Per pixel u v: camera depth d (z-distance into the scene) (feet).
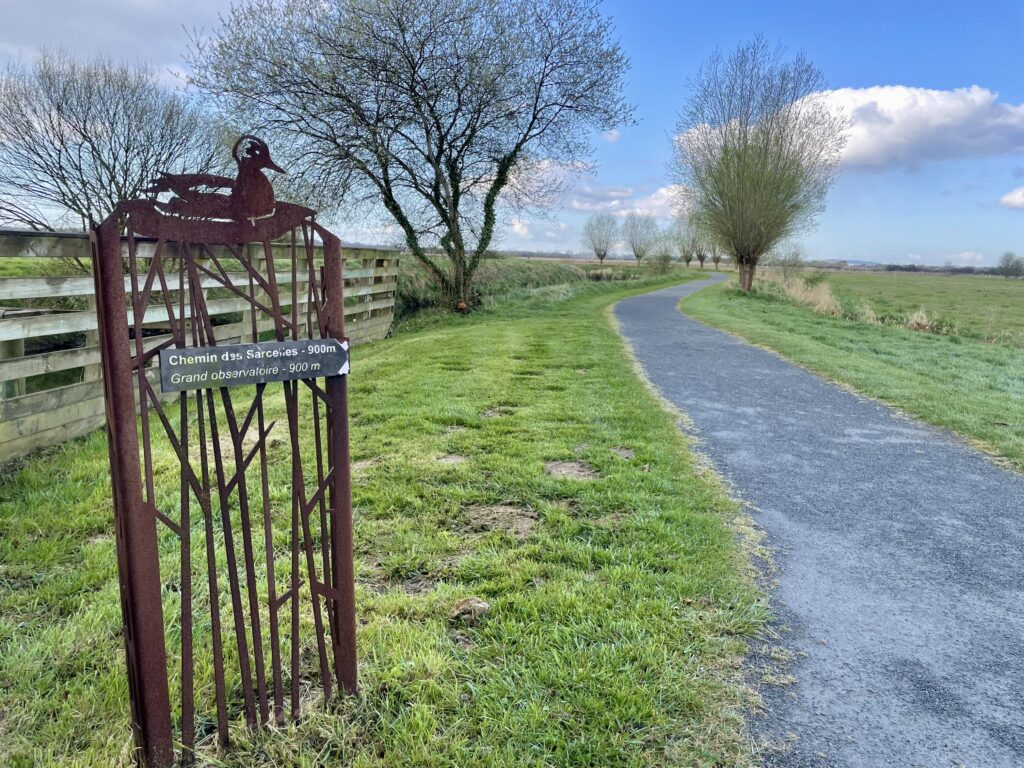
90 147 40.57
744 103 84.74
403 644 7.45
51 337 24.77
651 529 10.64
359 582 8.95
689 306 63.82
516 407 19.07
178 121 44.16
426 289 55.83
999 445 16.48
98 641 7.43
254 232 5.36
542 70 48.06
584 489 12.35
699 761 5.85
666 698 6.65
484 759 5.83
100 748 5.88
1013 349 39.42
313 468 13.32
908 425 18.71
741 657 7.45
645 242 234.17
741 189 85.97
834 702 6.77
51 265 31.22
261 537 10.11
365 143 45.37
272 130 45.65
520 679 6.88
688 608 8.34
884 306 77.05
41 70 39.27
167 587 8.64
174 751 5.75
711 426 17.89
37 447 14.57
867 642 7.92
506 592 8.62
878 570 9.84
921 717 6.61
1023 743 6.29
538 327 40.42
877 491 13.28
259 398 5.66
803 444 16.46
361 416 17.49
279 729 6.10
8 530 10.19
